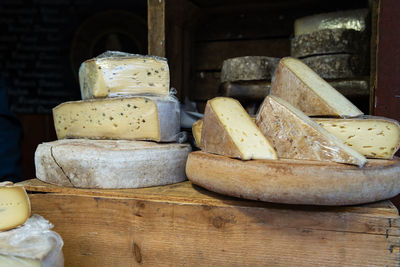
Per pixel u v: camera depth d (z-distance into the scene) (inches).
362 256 33.4
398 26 48.4
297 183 32.3
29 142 95.8
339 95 45.3
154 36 57.4
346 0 68.7
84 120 51.6
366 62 59.2
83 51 94.0
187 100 72.0
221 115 41.0
